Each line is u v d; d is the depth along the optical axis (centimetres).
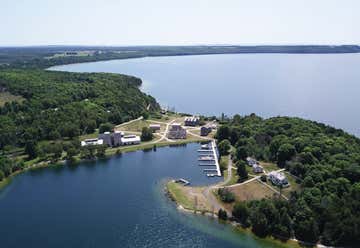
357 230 18125
